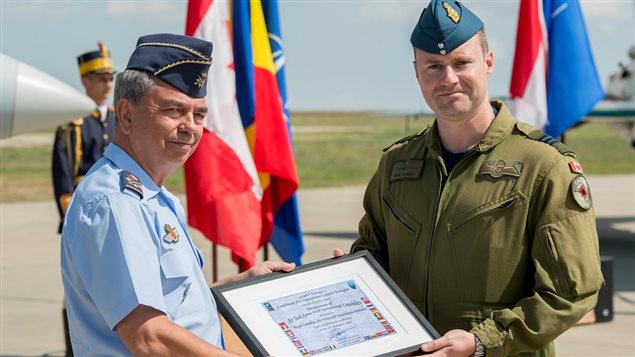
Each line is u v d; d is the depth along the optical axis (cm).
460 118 279
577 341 696
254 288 264
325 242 1252
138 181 229
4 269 1056
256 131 535
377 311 266
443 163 286
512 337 263
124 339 219
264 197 545
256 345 249
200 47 233
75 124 630
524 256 272
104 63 643
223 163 504
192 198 504
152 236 227
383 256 314
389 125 5291
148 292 217
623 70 1338
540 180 270
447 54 274
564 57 592
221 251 1166
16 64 488
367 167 2880
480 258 274
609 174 2633
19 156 3009
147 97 229
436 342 259
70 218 226
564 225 267
